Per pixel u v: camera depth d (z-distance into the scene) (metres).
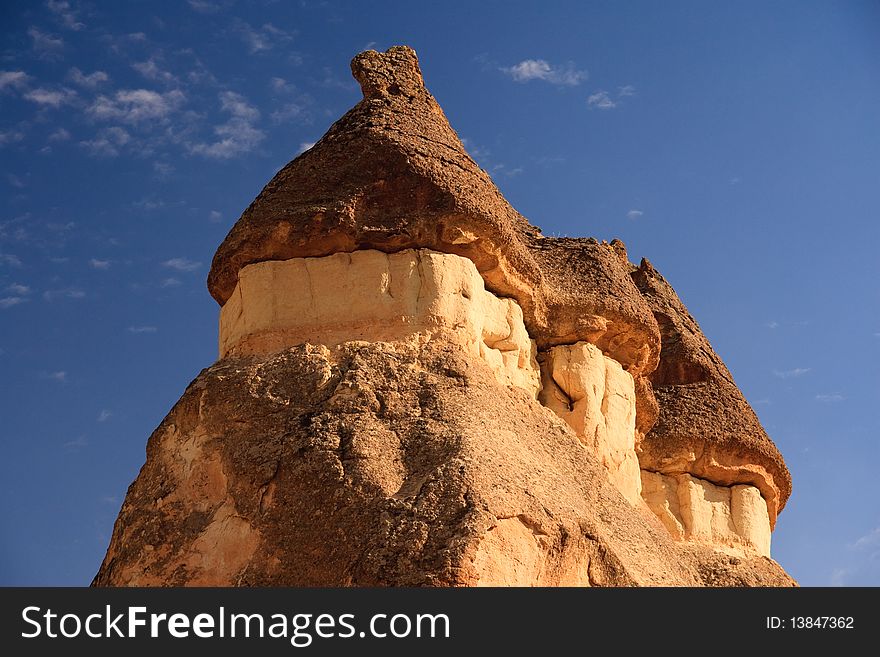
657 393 32.75
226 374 24.75
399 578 21.58
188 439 24.59
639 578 24.00
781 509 32.88
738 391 33.19
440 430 23.47
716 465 31.75
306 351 24.70
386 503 22.36
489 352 26.22
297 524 22.77
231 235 26.45
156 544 23.69
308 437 23.39
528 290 27.30
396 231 25.56
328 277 25.53
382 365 24.38
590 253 29.00
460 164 26.58
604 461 27.50
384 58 27.92
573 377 27.67
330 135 26.91
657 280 35.06
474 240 25.92
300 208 25.95
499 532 22.11
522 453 24.19
